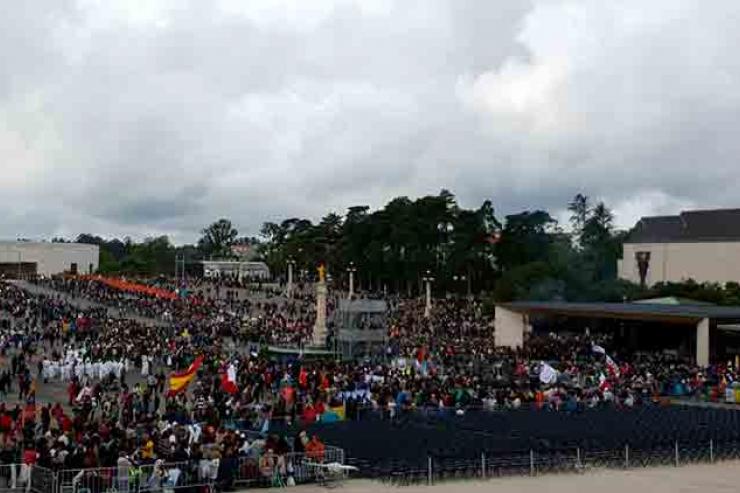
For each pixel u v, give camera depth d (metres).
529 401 55.38
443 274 184.00
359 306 83.94
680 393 67.19
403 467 37.06
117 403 47.34
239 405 46.84
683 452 43.25
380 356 81.00
